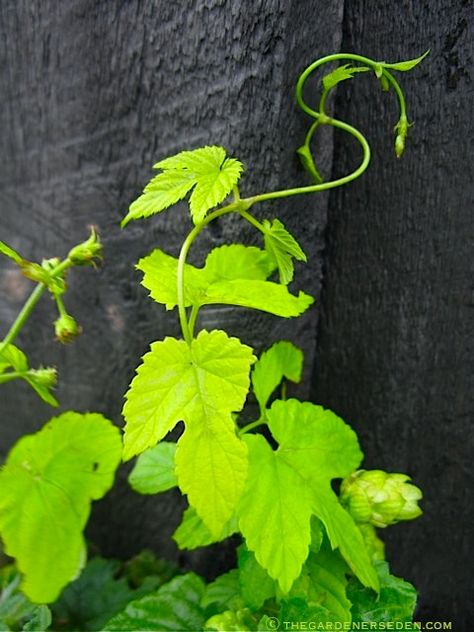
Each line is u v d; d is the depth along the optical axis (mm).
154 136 339
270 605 309
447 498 364
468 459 353
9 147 402
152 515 424
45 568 289
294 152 307
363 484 307
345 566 305
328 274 344
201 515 226
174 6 305
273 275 333
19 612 348
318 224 327
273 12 280
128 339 396
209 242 338
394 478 311
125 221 264
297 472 291
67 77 359
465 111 300
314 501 283
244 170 312
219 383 239
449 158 308
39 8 351
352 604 306
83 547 307
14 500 288
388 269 334
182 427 373
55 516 297
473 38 289
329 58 281
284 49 285
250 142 306
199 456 230
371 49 302
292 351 330
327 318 353
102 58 341
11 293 437
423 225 322
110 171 365
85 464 309
